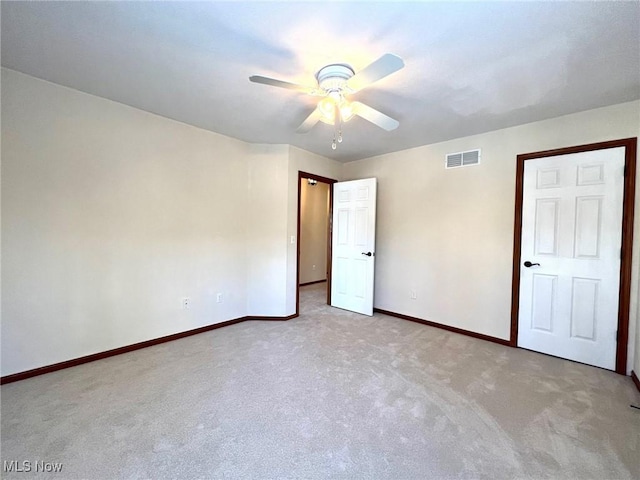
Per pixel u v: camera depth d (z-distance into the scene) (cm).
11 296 210
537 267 279
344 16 147
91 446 150
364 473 136
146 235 278
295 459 144
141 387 207
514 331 291
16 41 172
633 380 225
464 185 327
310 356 262
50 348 227
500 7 139
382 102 241
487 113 262
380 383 217
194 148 311
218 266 338
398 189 389
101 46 176
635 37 158
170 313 298
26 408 180
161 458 143
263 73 204
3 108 204
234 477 133
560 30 154
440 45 168
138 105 260
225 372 231
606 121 245
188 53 182
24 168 213
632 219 234
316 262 654
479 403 193
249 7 142
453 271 335
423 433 164
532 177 282
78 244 238
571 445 156
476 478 134
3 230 206
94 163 245
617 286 241
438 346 290
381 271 410
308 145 370
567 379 227
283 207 366
